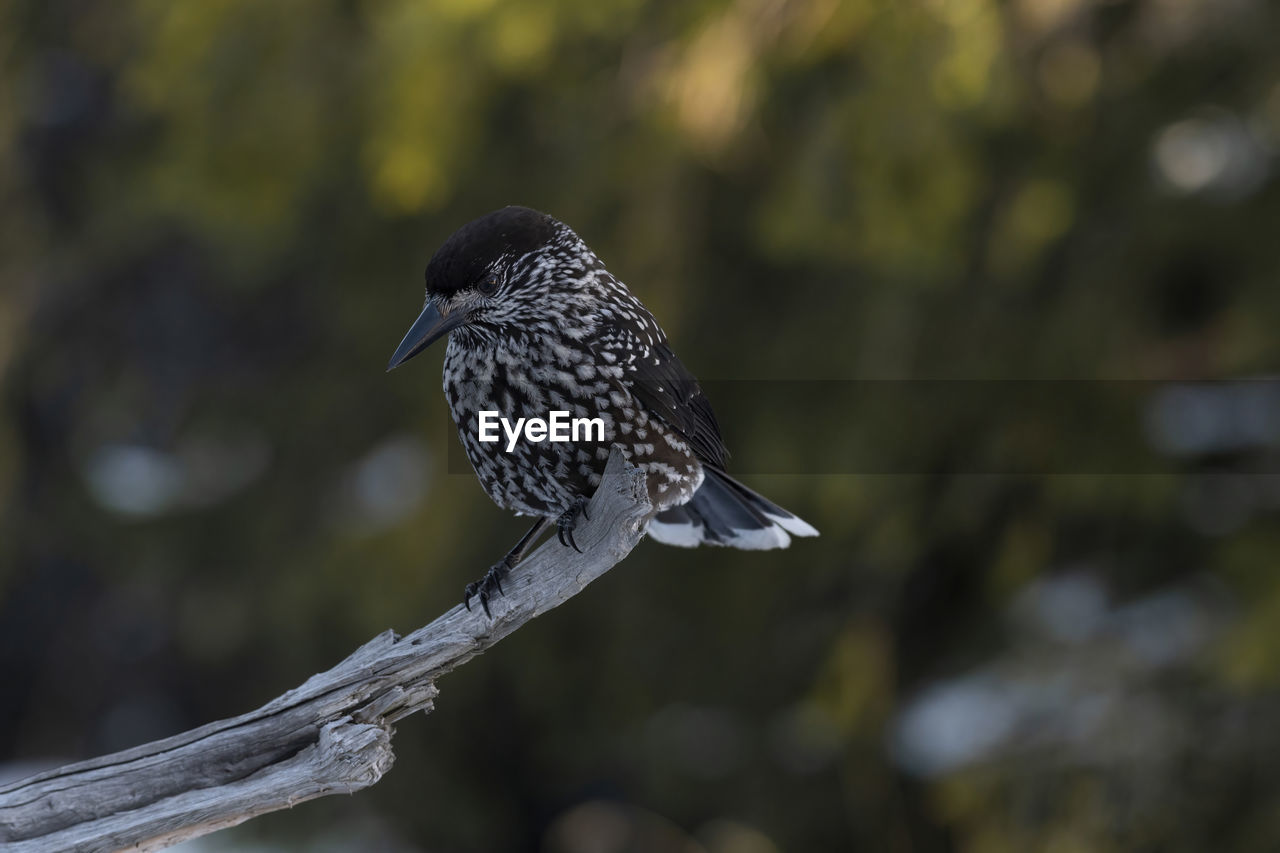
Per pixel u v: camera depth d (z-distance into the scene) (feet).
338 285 42.93
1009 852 34.68
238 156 34.94
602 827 50.55
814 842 45.27
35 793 17.40
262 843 48.39
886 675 38.06
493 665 45.50
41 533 52.39
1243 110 32.63
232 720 17.98
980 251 33.14
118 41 45.93
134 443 55.01
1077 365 34.19
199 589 48.06
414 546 39.22
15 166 47.62
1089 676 35.96
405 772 48.96
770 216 29.89
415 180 31.24
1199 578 36.76
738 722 46.55
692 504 25.63
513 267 22.20
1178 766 33.58
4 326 48.03
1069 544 38.99
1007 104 28.43
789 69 29.37
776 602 42.14
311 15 34.60
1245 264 34.32
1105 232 34.68
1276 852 31.73
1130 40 32.42
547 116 33.60
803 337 36.47
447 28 30.91
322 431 47.16
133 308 55.52
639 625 43.37
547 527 23.54
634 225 32.09
